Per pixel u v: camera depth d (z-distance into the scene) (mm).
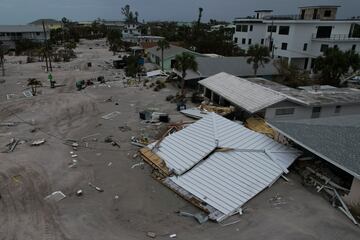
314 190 18094
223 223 15102
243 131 22625
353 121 21828
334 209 16344
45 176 19125
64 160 21312
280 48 58438
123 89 41781
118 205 16453
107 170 20094
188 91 40656
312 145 18562
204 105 32812
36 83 42250
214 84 35719
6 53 79562
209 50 69312
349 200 16406
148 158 21078
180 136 22406
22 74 51656
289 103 27297
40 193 17359
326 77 44062
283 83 43500
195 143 21234
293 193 17734
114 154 22312
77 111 32094
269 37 61781
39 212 15695
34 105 33906
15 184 18156
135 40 108125
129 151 22781
